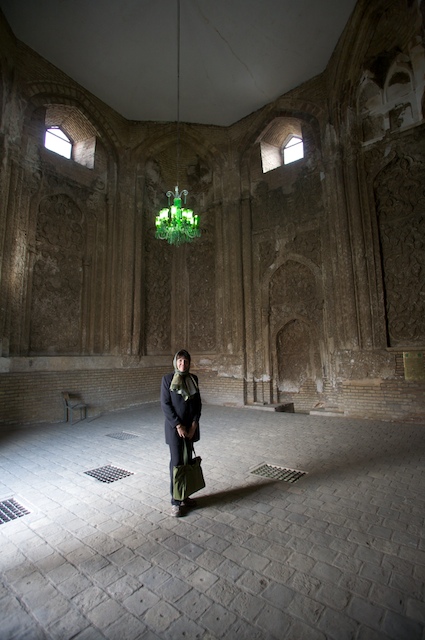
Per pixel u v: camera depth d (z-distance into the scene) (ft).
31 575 7.94
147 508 11.39
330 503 11.50
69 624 6.49
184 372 11.58
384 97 26.66
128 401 31.58
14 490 12.92
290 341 32.17
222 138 36.65
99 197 32.37
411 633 6.18
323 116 30.25
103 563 8.38
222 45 27.35
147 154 36.17
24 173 26.37
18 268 25.03
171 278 38.06
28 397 24.49
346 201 27.66
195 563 8.34
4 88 24.70
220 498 12.05
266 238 33.47
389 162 26.08
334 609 6.79
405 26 23.90
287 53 28.35
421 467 14.67
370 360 25.34
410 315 24.50
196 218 25.58
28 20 24.88
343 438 19.75
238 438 20.13
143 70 29.53
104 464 15.96
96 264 31.27
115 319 31.99
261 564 8.26
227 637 6.15
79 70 29.43
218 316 35.09
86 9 24.11
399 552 8.68
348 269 26.76
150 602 7.05
